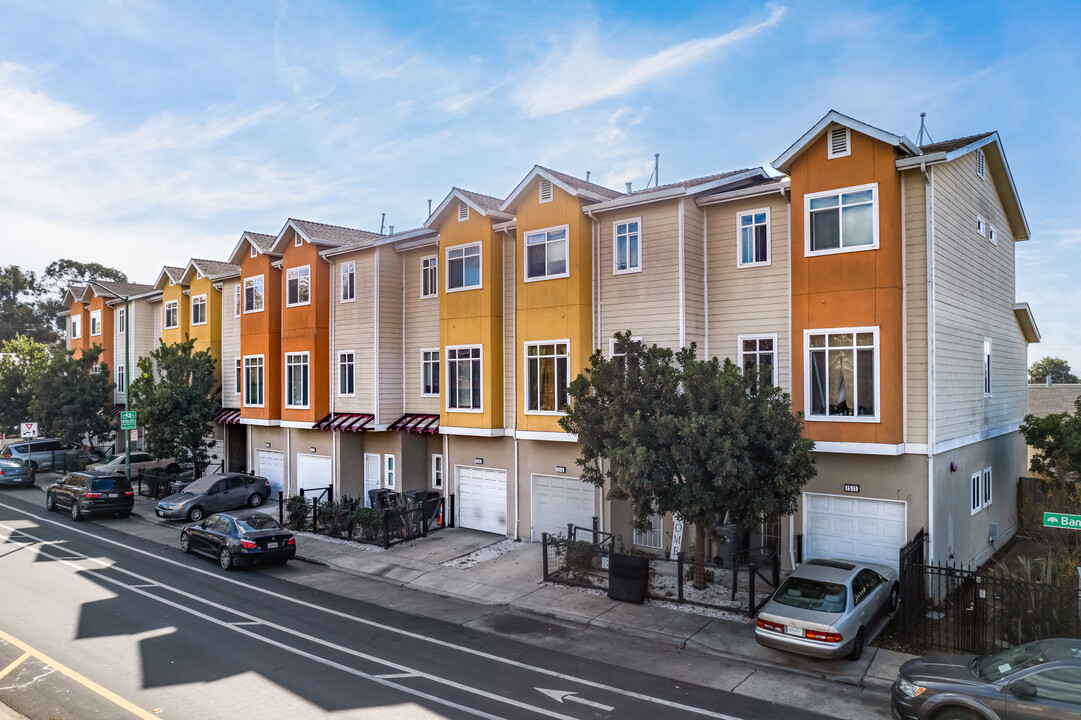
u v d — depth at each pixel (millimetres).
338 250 24938
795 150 15383
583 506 19203
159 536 22500
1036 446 19125
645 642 12727
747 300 17109
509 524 20891
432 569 17750
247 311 29219
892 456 14742
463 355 21562
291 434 27688
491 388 20734
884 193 14539
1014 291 22094
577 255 18609
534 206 19516
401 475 23859
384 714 9539
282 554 18406
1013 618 11641
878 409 14500
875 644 12219
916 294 14594
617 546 18328
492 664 11555
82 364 36969
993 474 19234
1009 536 20766
